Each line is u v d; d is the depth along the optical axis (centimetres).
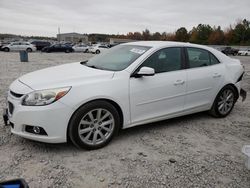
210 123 518
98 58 495
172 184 312
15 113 354
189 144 419
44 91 349
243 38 8931
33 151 373
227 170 348
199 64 500
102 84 381
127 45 499
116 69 422
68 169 332
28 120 346
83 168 336
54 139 354
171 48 467
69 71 419
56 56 2827
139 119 425
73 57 2689
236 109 629
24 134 356
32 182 303
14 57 2375
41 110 342
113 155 372
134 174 328
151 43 478
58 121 350
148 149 395
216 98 529
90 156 366
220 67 529
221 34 9125
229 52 5212
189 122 518
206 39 9481
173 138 439
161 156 375
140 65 421
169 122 512
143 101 420
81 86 366
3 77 1012
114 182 310
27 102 348
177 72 461
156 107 439
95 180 312
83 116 365
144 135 445
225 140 443
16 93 363
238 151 405
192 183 315
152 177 323
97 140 386
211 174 337
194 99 490
